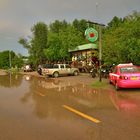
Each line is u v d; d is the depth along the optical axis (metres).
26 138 6.63
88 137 6.48
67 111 9.86
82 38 50.28
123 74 15.62
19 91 17.67
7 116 9.30
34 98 13.88
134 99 12.51
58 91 17.08
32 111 10.11
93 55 42.03
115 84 16.70
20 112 9.98
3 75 44.31
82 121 8.15
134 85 15.52
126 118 8.41
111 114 9.07
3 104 12.01
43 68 36.88
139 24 20.08
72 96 14.27
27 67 61.00
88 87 19.25
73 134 6.79
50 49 47.69
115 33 26.08
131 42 19.70
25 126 7.81
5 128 7.67
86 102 11.95
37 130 7.32
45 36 62.47
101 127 7.36
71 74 35.94
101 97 13.49
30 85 22.42
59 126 7.65
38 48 62.06
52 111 9.97
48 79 30.25
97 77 29.14
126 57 21.61
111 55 23.47
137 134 6.62
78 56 47.97
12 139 6.60
